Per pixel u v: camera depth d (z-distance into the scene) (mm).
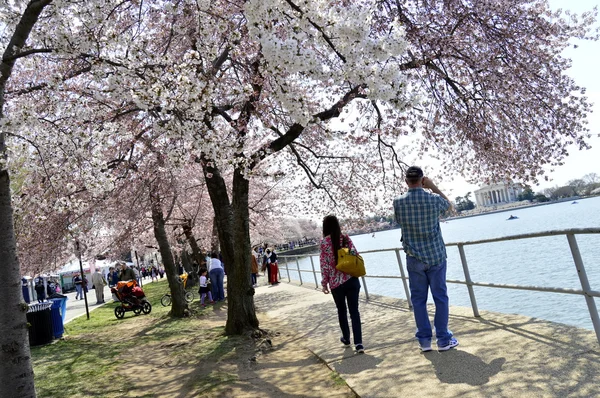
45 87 6840
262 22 5105
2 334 4578
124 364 7668
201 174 18266
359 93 8039
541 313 9766
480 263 17125
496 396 3568
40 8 5176
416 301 5113
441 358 4754
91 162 6777
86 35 5809
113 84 6062
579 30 8867
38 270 14648
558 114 8969
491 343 4867
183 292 14000
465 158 11242
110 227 16141
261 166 15648
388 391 4172
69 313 19469
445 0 8625
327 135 6805
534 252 16875
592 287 10781
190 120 6484
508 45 8641
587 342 4305
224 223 9188
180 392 5473
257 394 4918
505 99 9055
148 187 12742
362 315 8367
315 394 4613
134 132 9656
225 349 7617
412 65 8688
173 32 7512
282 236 36969
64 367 7848
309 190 15359
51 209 9203
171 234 24578
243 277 8914
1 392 4527
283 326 9188
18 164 6520
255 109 8273
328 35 5152
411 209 4957
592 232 3906
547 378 3691
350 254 5762
